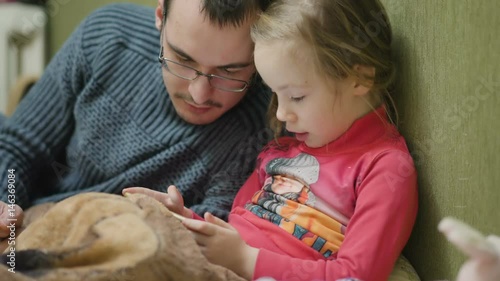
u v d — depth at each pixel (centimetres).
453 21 77
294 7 87
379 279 79
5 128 122
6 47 196
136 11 122
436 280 84
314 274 79
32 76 161
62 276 63
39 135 121
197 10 92
